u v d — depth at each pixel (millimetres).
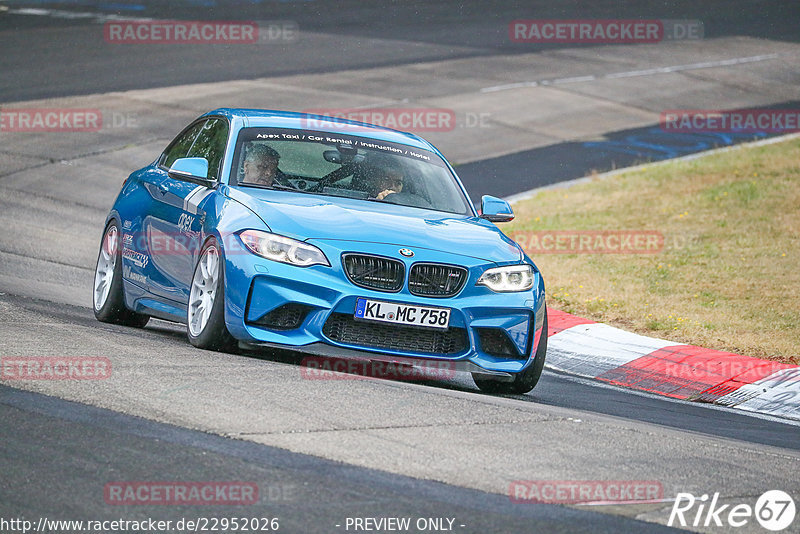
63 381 20750
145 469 16078
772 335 39094
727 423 27625
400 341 25625
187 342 28547
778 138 86688
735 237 56500
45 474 15539
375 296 25125
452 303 25672
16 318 28000
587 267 50969
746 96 103375
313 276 25062
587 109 94250
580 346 37406
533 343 26891
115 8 125375
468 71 104500
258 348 27953
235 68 98875
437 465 17547
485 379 27531
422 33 121438
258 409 19922
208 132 31641
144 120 78500
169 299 28953
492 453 18641
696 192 67062
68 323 28453
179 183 30422
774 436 26094
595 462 18797
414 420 20406
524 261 27469
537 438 20109
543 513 15648
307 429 18875
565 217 62312
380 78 98875
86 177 63656
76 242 49344
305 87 93250
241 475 16109
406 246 25922
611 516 15820
